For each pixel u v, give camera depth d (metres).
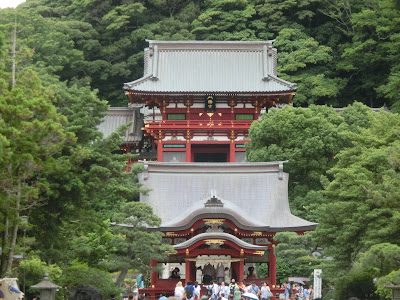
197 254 69.44
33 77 49.56
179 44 128.25
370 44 141.38
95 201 63.47
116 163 59.62
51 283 42.72
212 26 151.00
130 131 127.69
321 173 91.31
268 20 155.50
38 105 46.16
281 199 81.25
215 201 72.75
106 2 159.25
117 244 62.56
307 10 152.75
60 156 56.19
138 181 83.44
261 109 124.12
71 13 166.25
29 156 44.78
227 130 118.94
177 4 162.62
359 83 148.38
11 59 50.56
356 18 141.62
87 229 62.19
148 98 119.81
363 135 62.03
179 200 81.31
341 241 54.19
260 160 92.88
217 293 61.56
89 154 56.34
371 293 53.50
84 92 60.53
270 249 74.56
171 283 71.94
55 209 57.47
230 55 127.56
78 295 24.84
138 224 65.00
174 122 118.69
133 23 160.25
